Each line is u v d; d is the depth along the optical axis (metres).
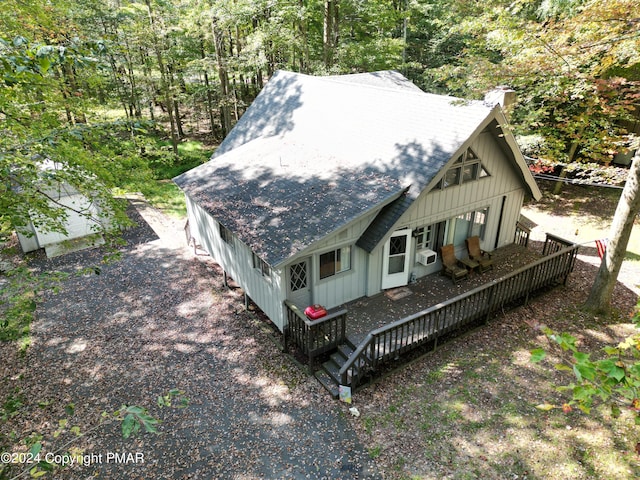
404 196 10.34
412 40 29.00
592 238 16.03
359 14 24.11
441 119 11.29
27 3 10.78
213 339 11.13
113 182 9.80
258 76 30.66
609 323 11.14
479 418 8.38
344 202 10.43
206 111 34.94
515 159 12.28
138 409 3.95
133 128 9.09
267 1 20.70
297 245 9.31
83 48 5.60
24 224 8.36
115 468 7.66
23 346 10.87
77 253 15.87
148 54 23.53
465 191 12.19
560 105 15.91
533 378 9.35
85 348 10.81
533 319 11.41
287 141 14.59
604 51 10.73
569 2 12.59
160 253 15.82
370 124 12.86
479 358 10.04
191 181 13.46
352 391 9.15
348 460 7.66
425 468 7.43
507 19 10.58
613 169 11.32
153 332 11.43
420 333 9.98
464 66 12.52
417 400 8.90
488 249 14.21
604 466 7.32
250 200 11.48
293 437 8.17
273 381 9.62
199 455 7.87
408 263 11.92
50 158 8.30
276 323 10.62
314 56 25.97
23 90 8.66
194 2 22.38
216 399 9.15
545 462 7.44
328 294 10.87
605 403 8.59
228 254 12.56
